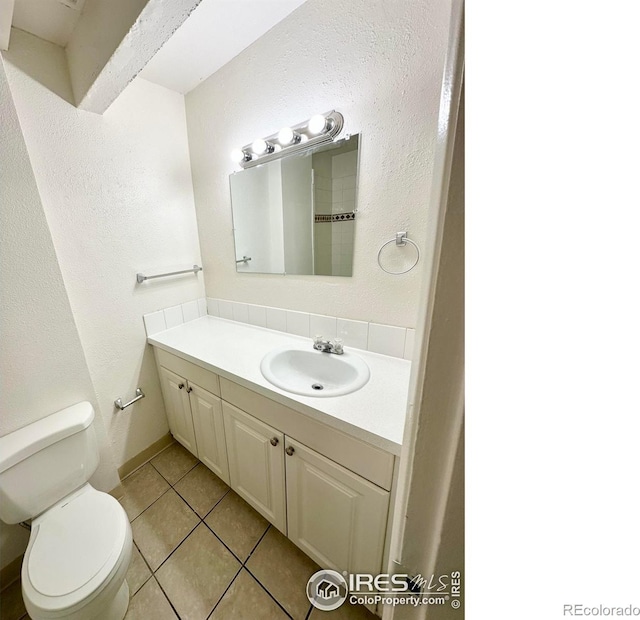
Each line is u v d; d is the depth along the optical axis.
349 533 0.90
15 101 0.98
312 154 1.15
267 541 1.20
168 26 0.72
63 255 1.16
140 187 1.40
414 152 0.94
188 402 1.42
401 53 0.88
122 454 1.51
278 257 1.40
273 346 1.36
